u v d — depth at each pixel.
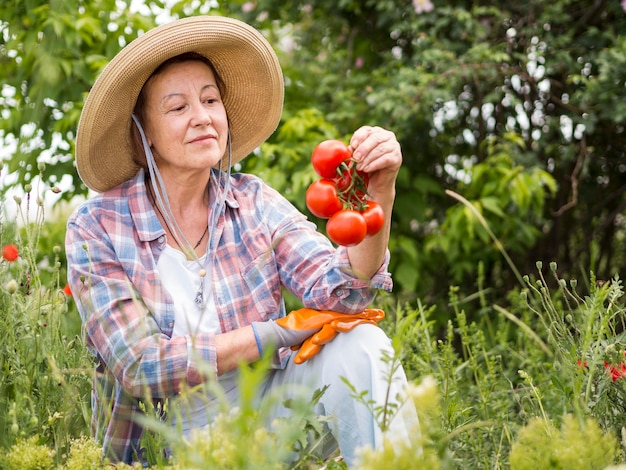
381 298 2.83
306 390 1.09
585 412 1.63
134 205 1.89
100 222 1.87
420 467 1.13
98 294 1.79
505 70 3.54
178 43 1.86
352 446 1.68
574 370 1.73
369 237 1.76
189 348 1.71
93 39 3.46
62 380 1.56
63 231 3.33
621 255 4.04
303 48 4.19
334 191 1.57
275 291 1.94
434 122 3.71
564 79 3.64
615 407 1.78
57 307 1.81
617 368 1.75
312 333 1.79
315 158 1.59
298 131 3.46
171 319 1.82
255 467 1.05
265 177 3.43
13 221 2.07
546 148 3.68
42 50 3.13
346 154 1.58
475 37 3.65
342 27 4.11
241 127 2.21
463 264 3.62
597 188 3.89
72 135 3.39
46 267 2.91
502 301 3.82
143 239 1.85
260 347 1.76
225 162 2.23
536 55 3.53
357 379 1.71
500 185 3.39
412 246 3.59
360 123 3.77
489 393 2.10
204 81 1.89
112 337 1.74
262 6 4.04
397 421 1.57
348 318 1.80
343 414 1.70
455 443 1.82
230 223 1.95
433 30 3.64
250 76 2.09
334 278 1.80
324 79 3.91
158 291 1.83
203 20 1.90
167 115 1.86
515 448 1.30
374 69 4.07
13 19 3.28
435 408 1.34
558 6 3.51
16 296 1.71
